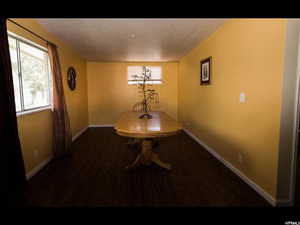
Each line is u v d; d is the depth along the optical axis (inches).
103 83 235.6
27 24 96.8
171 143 163.2
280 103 69.7
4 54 71.2
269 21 73.9
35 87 113.9
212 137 132.5
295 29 66.6
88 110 237.3
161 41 144.4
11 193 73.4
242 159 95.3
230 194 82.3
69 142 134.7
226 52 108.3
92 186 90.0
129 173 103.9
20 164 77.2
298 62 67.7
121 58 215.9
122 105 240.5
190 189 86.7
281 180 72.4
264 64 77.3
